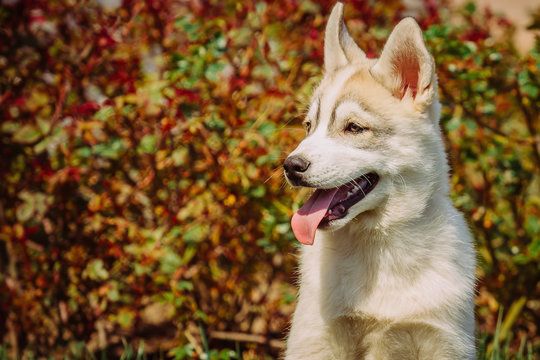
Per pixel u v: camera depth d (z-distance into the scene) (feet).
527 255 16.74
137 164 17.69
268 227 16.06
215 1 17.87
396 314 11.99
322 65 16.93
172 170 16.72
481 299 18.35
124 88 17.25
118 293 17.47
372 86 12.54
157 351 18.97
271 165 16.30
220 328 18.54
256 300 18.74
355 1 17.42
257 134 15.57
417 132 12.29
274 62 16.80
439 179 12.62
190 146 16.96
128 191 16.90
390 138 12.19
